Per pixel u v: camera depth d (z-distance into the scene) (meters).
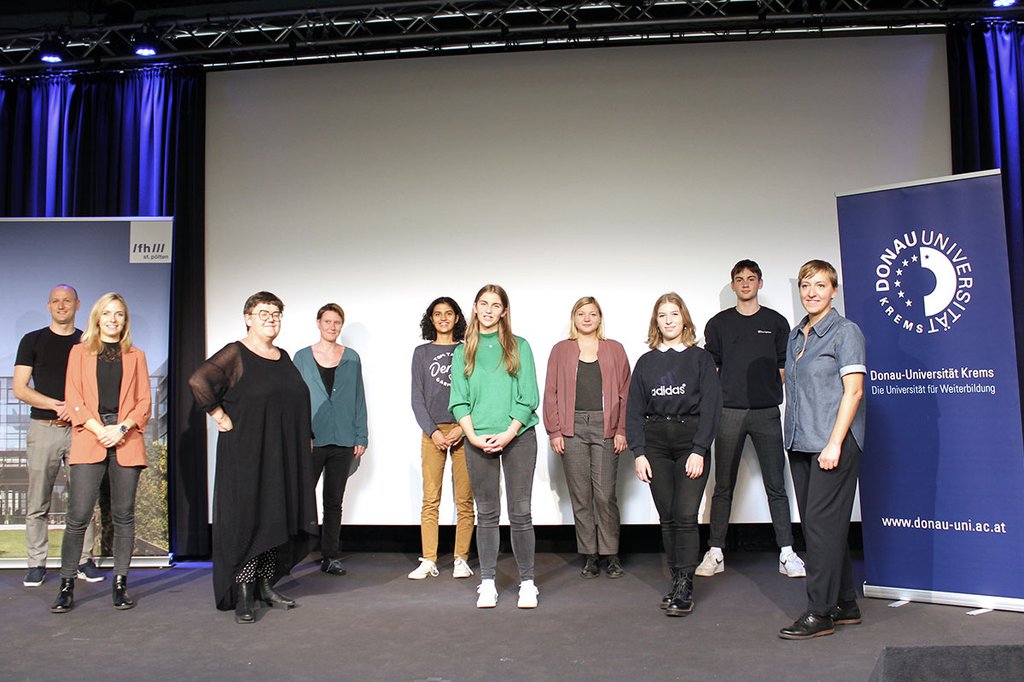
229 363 3.62
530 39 5.15
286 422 3.70
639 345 5.13
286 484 3.68
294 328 5.33
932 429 3.69
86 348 3.96
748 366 4.43
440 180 5.32
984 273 3.60
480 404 3.73
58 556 4.57
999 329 3.56
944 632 3.25
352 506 5.20
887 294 3.79
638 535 5.04
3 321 4.76
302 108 5.43
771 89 5.18
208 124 5.46
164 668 2.97
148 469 4.78
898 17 4.91
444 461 4.55
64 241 4.87
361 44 5.20
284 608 3.80
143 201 5.36
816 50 5.18
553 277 5.20
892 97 5.13
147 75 5.43
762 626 3.39
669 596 3.66
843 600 3.36
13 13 5.45
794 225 5.12
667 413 3.68
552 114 5.27
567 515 5.04
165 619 3.65
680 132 5.20
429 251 5.29
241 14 5.04
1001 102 4.98
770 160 5.16
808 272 3.34
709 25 4.92
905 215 3.76
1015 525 3.52
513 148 5.29
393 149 5.36
